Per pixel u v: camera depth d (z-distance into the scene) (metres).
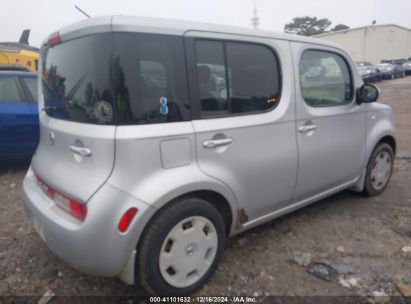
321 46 3.28
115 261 2.10
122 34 2.06
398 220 3.60
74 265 2.17
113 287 2.61
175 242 2.31
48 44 2.70
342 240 3.21
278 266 2.83
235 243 3.17
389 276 2.69
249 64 2.69
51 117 2.64
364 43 48.16
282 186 2.98
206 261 2.54
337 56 3.48
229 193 2.55
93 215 2.03
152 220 2.20
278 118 2.84
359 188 4.02
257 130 2.69
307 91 3.12
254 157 2.69
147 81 2.15
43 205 2.44
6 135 4.92
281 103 2.89
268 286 2.59
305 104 3.08
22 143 5.09
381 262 2.87
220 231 2.56
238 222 2.71
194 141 2.32
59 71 2.49
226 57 2.55
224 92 2.54
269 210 2.98
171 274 2.38
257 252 3.03
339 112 3.41
